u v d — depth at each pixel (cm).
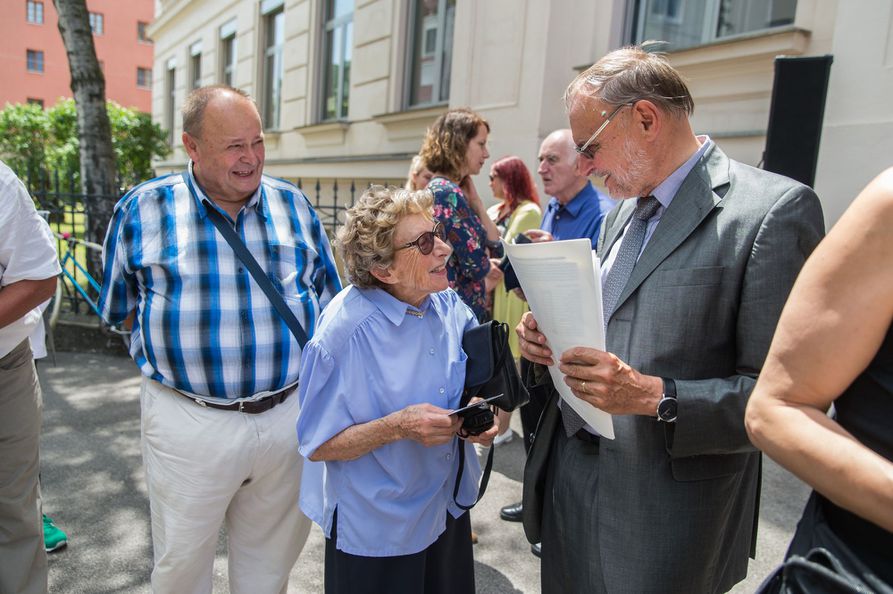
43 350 211
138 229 179
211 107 172
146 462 187
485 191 587
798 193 127
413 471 155
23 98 3478
